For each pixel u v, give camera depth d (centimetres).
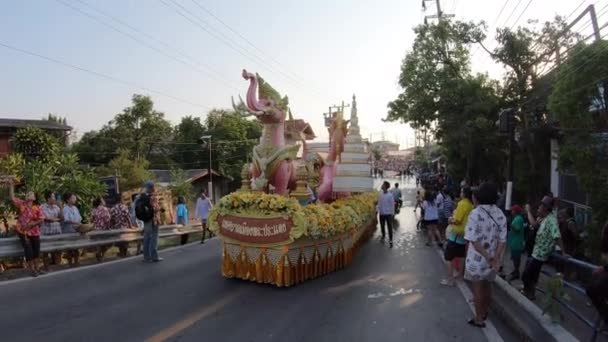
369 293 780
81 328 578
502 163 1964
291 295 758
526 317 609
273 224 803
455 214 847
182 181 2652
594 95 862
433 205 1335
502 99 1642
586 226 856
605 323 492
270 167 1005
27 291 759
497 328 608
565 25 1348
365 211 1246
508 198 995
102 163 3906
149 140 4122
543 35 1428
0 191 1208
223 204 870
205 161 4238
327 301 725
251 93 972
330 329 591
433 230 1334
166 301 712
